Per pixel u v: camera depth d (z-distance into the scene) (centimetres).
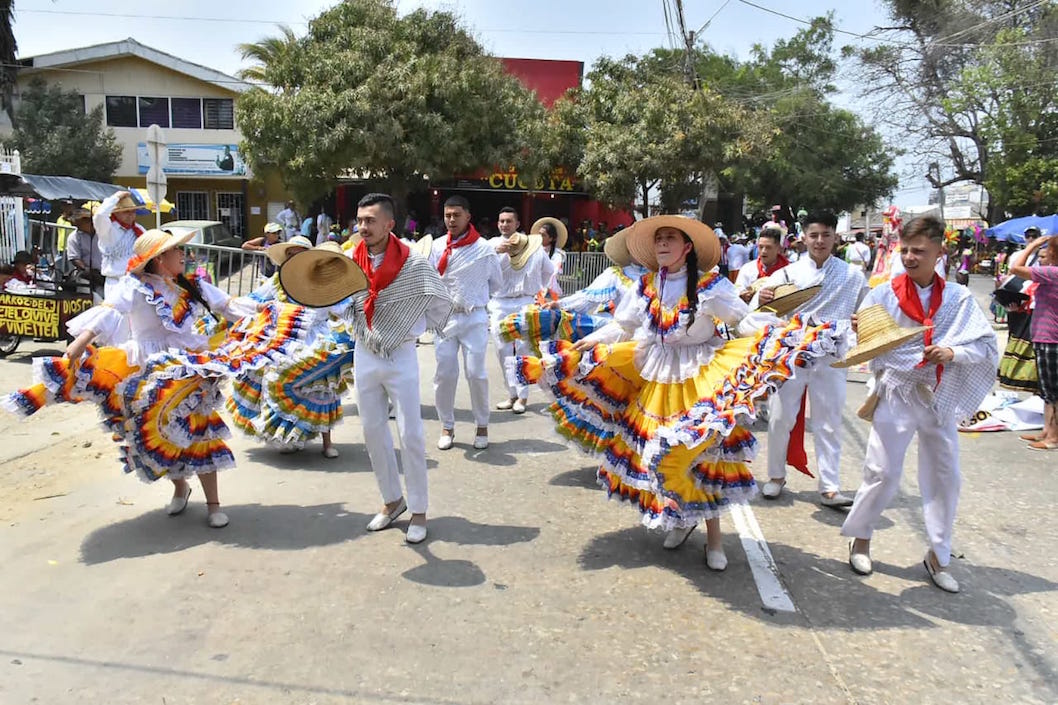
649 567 432
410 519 496
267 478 577
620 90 2472
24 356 1048
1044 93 2520
